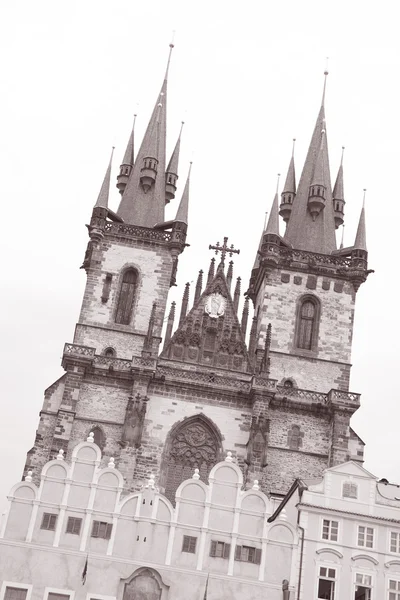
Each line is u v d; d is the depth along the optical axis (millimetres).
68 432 93250
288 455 96125
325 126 121500
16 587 63625
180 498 68125
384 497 70250
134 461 92250
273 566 66562
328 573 66562
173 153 117125
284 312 105000
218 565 66188
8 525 65875
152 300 104375
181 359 100750
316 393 99250
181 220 107750
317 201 113062
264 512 68188
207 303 104000
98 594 63875
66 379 96000
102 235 106500
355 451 97500
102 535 66312
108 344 101438
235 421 97125
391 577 66812
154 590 64625
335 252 109625
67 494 67375
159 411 96562
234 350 101750
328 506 69062
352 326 105188
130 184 113562
